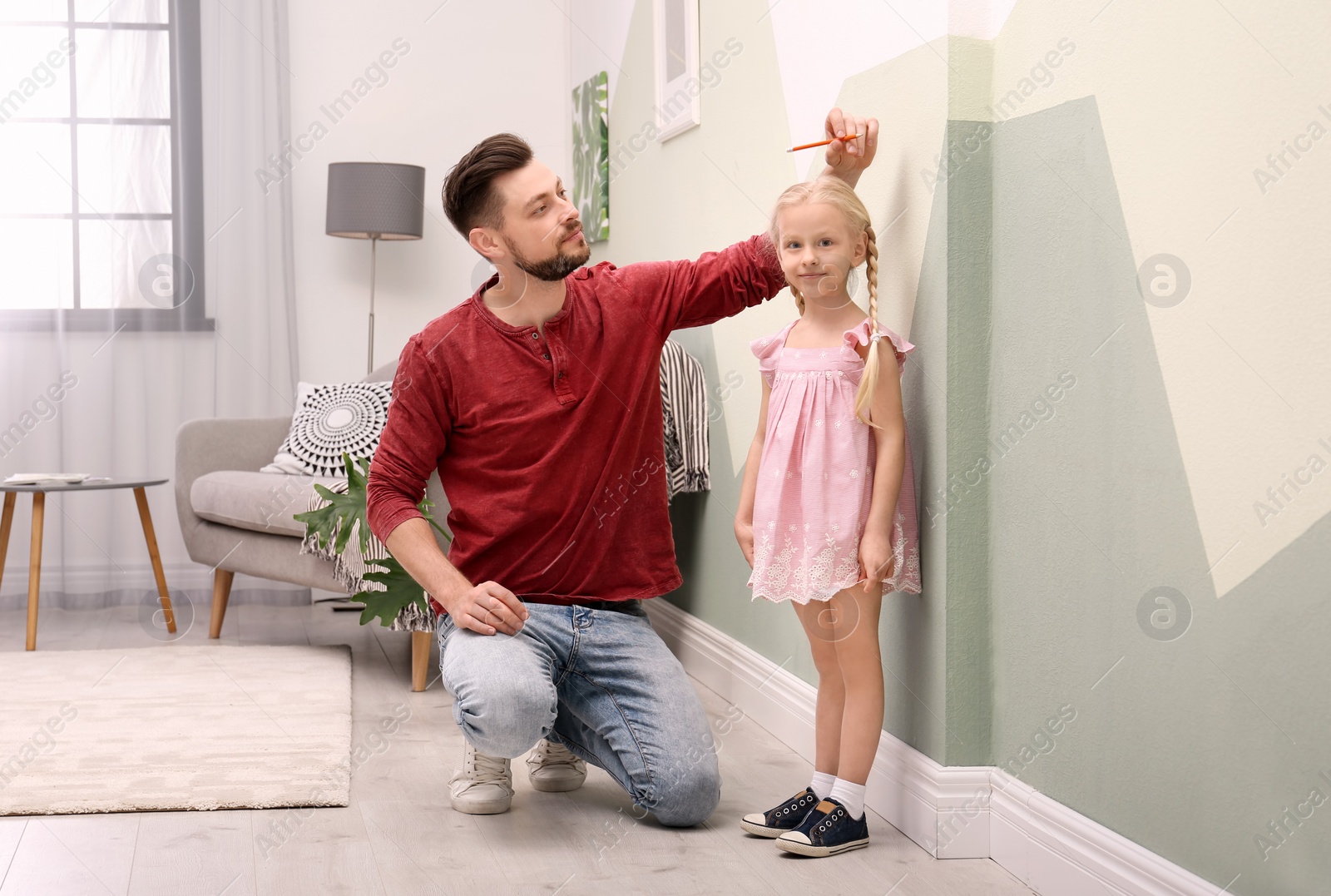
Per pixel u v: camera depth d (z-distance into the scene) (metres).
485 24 4.26
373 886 1.55
